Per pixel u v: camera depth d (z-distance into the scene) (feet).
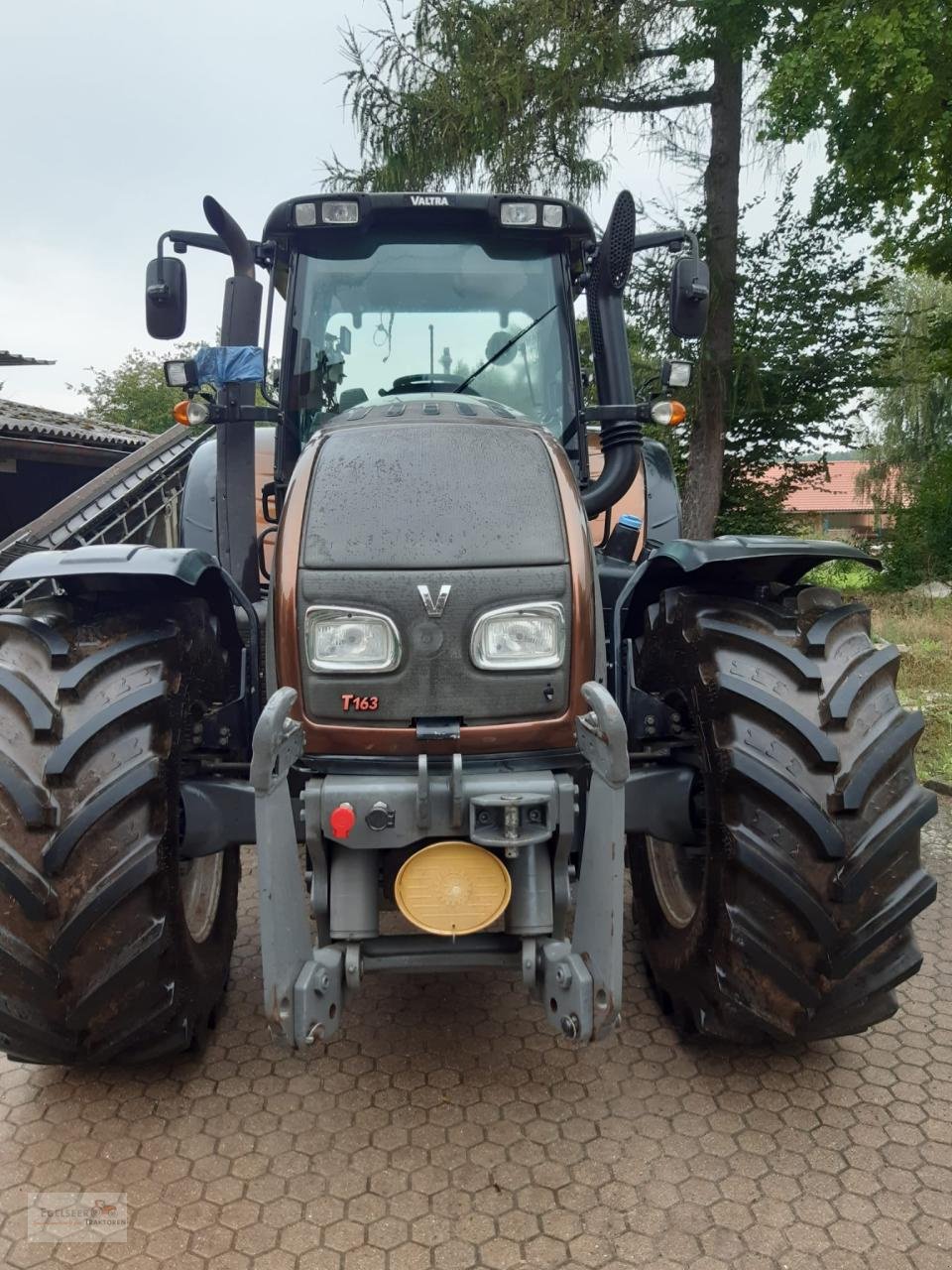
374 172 38.65
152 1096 7.89
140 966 6.91
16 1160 7.14
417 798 6.84
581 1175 6.91
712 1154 7.13
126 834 6.89
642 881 9.48
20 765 6.80
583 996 6.59
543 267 11.47
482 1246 6.26
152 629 7.61
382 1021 9.04
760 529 51.06
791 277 46.34
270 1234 6.39
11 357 45.93
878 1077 8.11
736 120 41.34
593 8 37.09
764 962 7.09
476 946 7.31
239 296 10.48
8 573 7.33
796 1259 6.15
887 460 92.07
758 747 7.20
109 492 25.59
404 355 11.35
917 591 45.52
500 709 7.28
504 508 7.50
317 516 7.50
